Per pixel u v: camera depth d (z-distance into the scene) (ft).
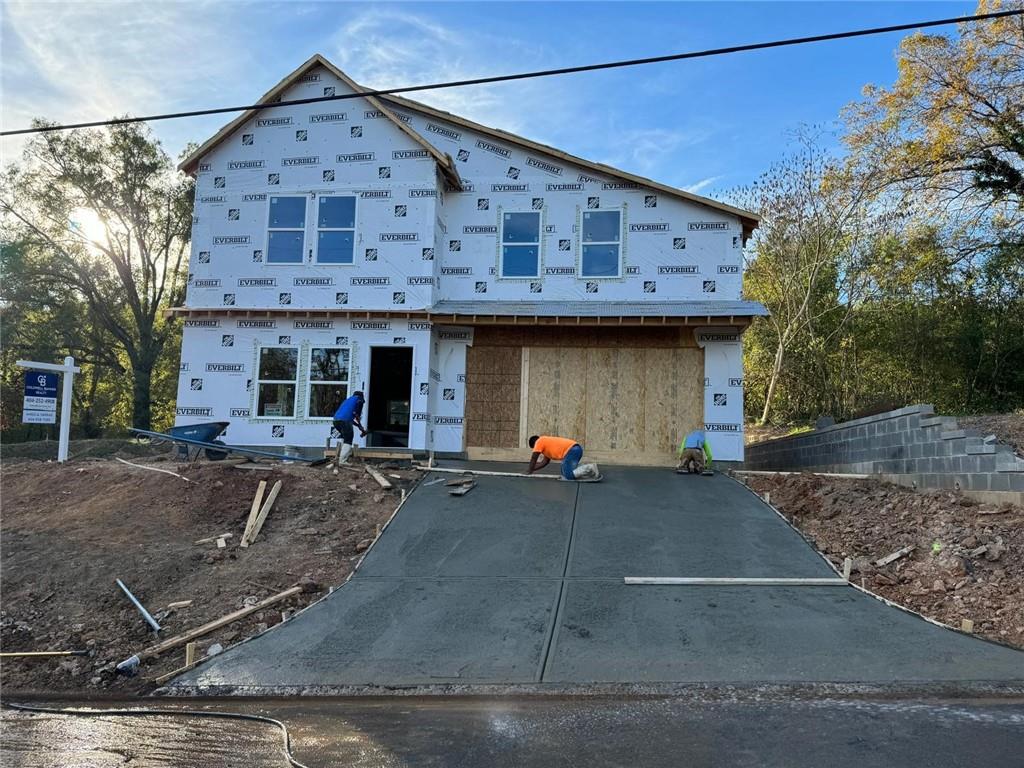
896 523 31.07
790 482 39.81
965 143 68.69
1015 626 22.43
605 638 23.39
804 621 23.94
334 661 22.76
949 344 70.18
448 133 54.49
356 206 52.39
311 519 35.09
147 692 21.76
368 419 51.42
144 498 36.86
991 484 29.76
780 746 15.78
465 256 53.47
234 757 16.60
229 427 51.39
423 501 37.83
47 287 106.11
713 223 51.55
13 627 26.08
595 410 51.11
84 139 104.32
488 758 15.81
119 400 138.41
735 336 49.67
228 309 51.72
